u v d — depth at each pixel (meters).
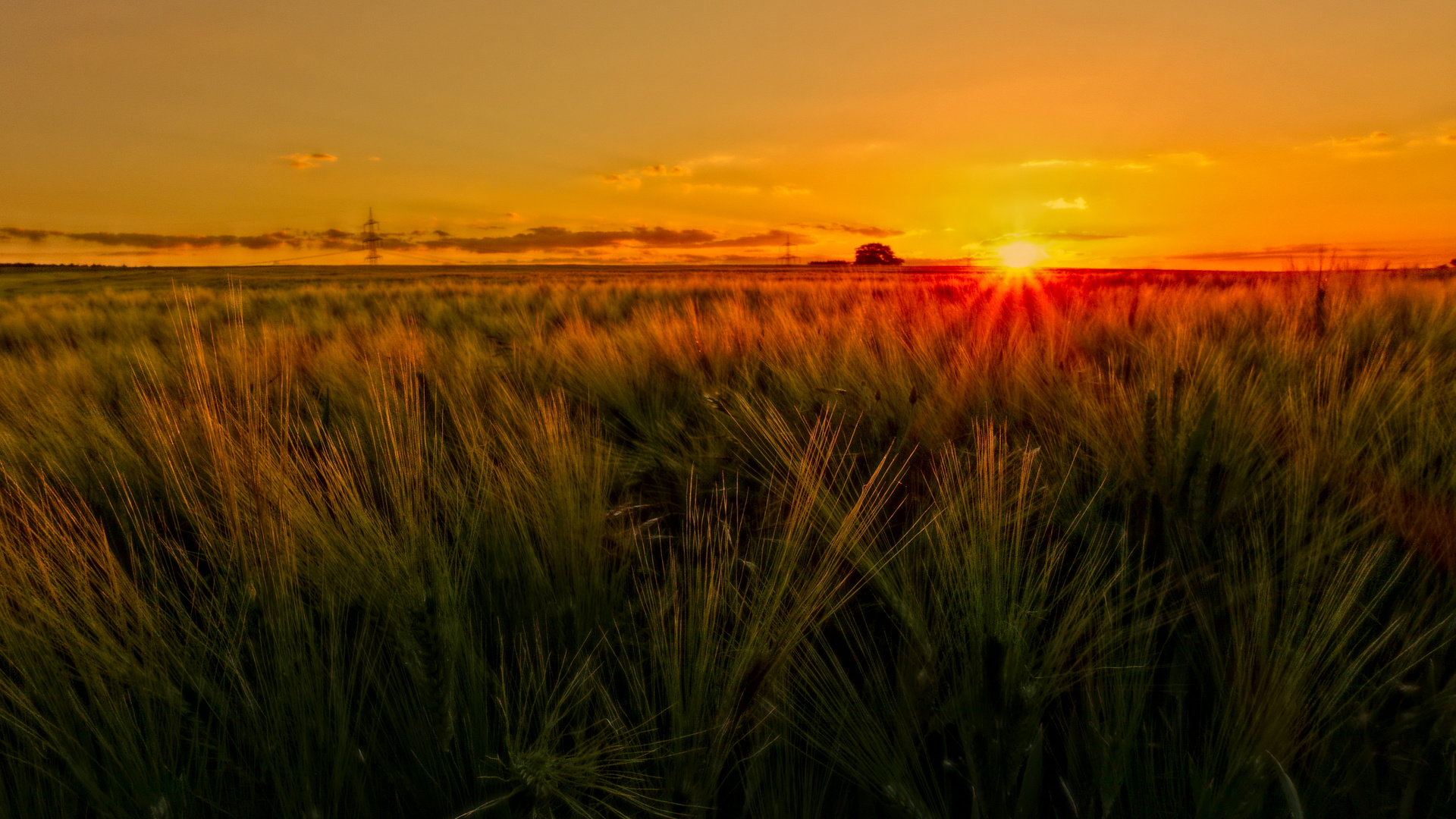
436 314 10.52
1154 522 1.73
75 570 1.45
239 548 1.50
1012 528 1.82
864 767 1.22
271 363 2.51
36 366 5.90
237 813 1.20
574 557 1.74
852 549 1.68
